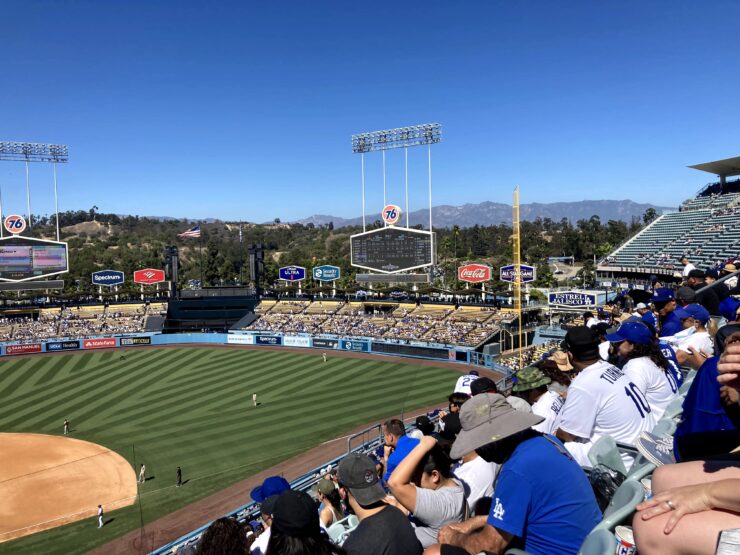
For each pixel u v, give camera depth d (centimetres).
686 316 868
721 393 323
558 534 378
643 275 7006
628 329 702
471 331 6806
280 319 8375
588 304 6256
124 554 2447
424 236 7375
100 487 3191
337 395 4850
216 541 472
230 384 5366
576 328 625
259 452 3584
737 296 1209
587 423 588
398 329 7331
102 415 4522
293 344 7338
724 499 248
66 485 3234
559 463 395
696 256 5966
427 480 569
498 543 388
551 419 724
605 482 462
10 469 3488
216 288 8912
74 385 5516
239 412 4447
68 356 7012
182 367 6203
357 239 7738
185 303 8600
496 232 19600
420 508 532
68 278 12562
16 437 4075
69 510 2911
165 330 8369
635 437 581
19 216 8144
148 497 3020
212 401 4791
